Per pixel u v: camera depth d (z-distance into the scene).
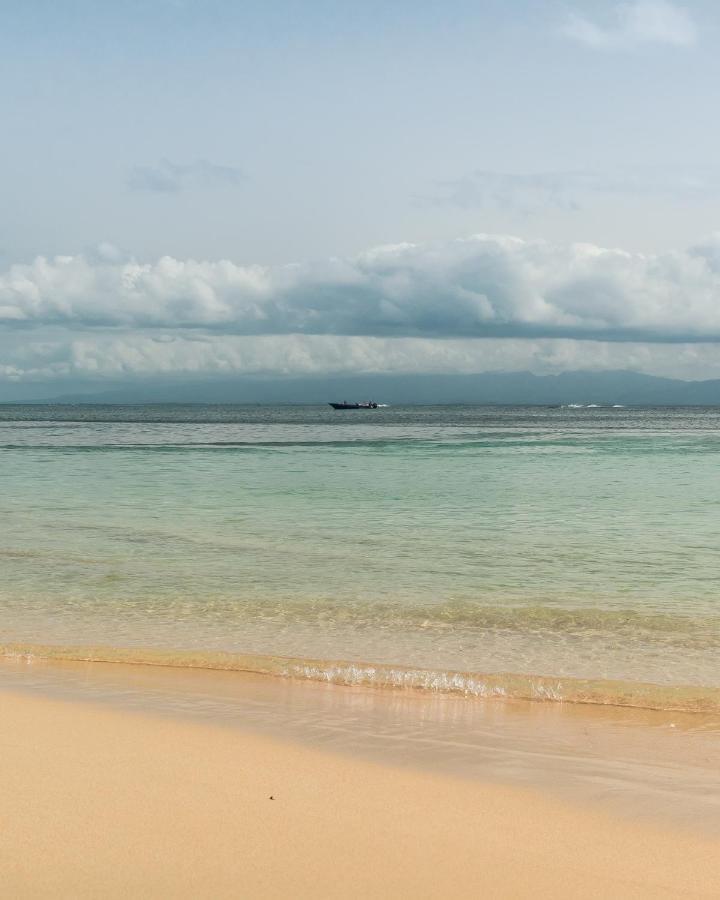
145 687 9.55
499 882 5.22
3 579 16.27
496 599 14.73
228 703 8.99
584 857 5.60
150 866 5.25
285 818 6.04
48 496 30.64
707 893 5.16
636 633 12.55
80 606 14.09
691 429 109.31
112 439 77.12
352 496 30.80
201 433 92.69
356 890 5.05
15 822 5.81
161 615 13.48
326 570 17.34
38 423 133.50
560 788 6.81
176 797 6.33
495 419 170.88
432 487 34.03
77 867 5.21
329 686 9.75
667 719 8.71
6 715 8.30
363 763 7.26
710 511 26.69
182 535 21.83
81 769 6.84
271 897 4.93
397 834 5.85
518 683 9.68
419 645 11.86
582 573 17.06
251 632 12.48
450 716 8.73
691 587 15.72
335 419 164.12
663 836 5.94
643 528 23.20
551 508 27.48
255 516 25.55
